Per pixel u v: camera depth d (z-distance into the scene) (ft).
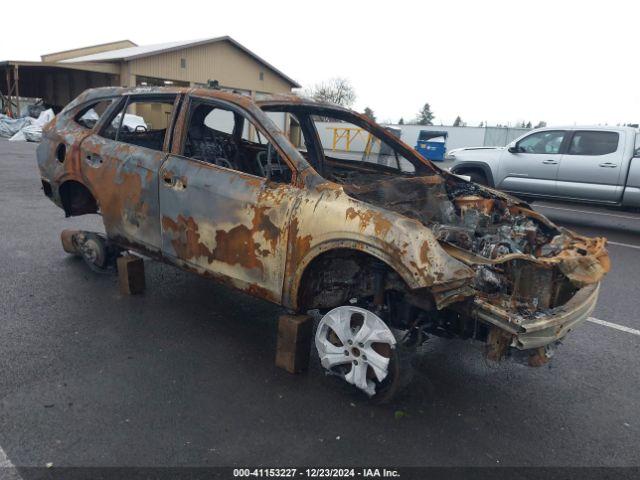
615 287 18.86
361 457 8.65
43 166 16.07
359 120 14.88
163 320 13.50
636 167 28.19
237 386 10.56
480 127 114.42
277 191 10.57
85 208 16.34
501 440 9.38
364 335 9.85
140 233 13.43
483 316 9.13
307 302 10.84
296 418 9.59
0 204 26.73
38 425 8.90
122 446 8.51
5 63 73.77
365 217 9.28
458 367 12.19
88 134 14.87
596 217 35.01
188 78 79.61
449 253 9.80
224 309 14.49
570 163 30.37
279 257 10.44
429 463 8.61
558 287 10.52
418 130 118.32
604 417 10.36
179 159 12.37
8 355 11.17
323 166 15.38
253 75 89.35
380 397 10.03
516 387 11.37
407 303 9.88
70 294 14.79
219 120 14.02
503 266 10.16
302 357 11.09
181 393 10.17
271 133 11.05
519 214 13.83
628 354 13.26
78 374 10.61
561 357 12.94
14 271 16.40
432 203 13.15
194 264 12.19
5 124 71.10
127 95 14.44
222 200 11.29
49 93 97.14
